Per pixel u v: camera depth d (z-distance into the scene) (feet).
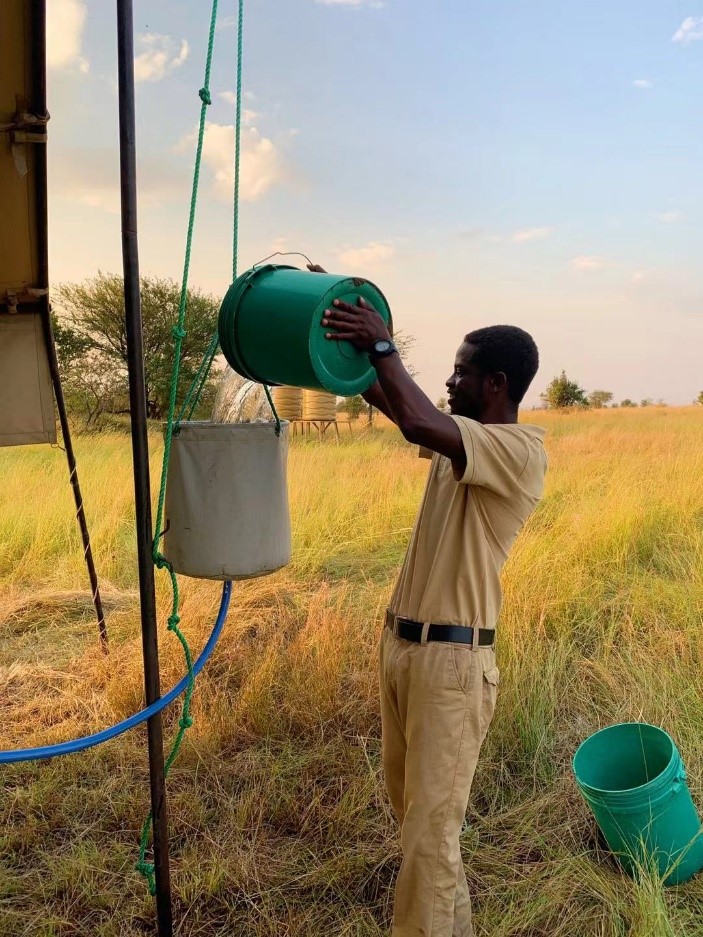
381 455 40.04
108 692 13.07
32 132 8.82
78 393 68.85
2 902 8.65
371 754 11.32
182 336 6.57
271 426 7.06
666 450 40.40
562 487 29.09
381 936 8.10
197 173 6.39
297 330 6.07
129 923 8.39
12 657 15.33
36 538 22.25
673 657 13.43
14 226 10.11
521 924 8.13
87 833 9.89
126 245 6.42
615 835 8.80
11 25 8.02
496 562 6.88
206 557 6.91
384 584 18.62
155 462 33.86
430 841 6.59
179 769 11.14
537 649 13.62
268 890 8.85
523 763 11.03
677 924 8.03
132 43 6.25
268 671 12.91
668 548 20.36
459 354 7.14
